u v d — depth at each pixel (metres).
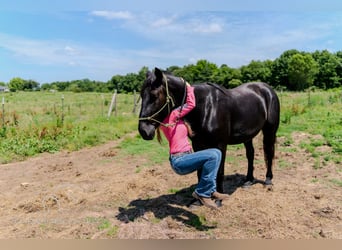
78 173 6.25
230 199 4.64
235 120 4.33
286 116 10.75
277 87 67.94
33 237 3.58
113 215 4.17
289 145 7.80
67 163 7.30
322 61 75.94
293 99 21.95
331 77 68.44
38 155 8.35
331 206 4.32
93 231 3.69
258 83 5.23
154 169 6.25
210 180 3.41
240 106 4.37
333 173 5.74
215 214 4.15
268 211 4.20
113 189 5.14
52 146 8.82
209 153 3.38
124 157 7.61
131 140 9.49
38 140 9.05
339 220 3.94
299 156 6.89
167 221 3.95
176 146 3.52
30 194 5.12
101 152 8.24
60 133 9.97
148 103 3.47
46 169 6.85
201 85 4.05
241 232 3.68
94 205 4.54
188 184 5.40
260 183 5.32
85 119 14.17
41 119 13.80
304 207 4.32
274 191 4.94
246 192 4.93
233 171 6.09
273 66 72.31
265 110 4.96
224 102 4.12
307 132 8.83
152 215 4.16
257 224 3.86
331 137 7.98
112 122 12.73
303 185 5.20
